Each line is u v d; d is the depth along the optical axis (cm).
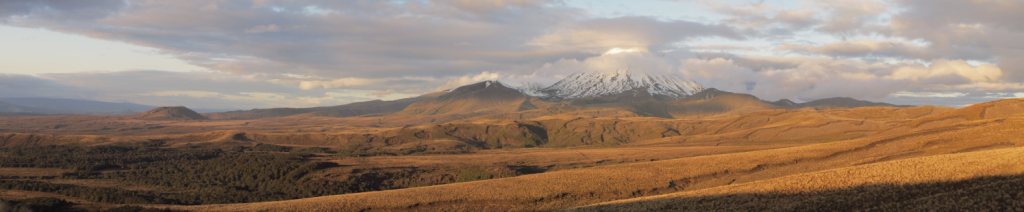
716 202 7269
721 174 11444
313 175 15262
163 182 15300
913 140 12925
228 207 9606
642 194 10262
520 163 18775
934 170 7450
